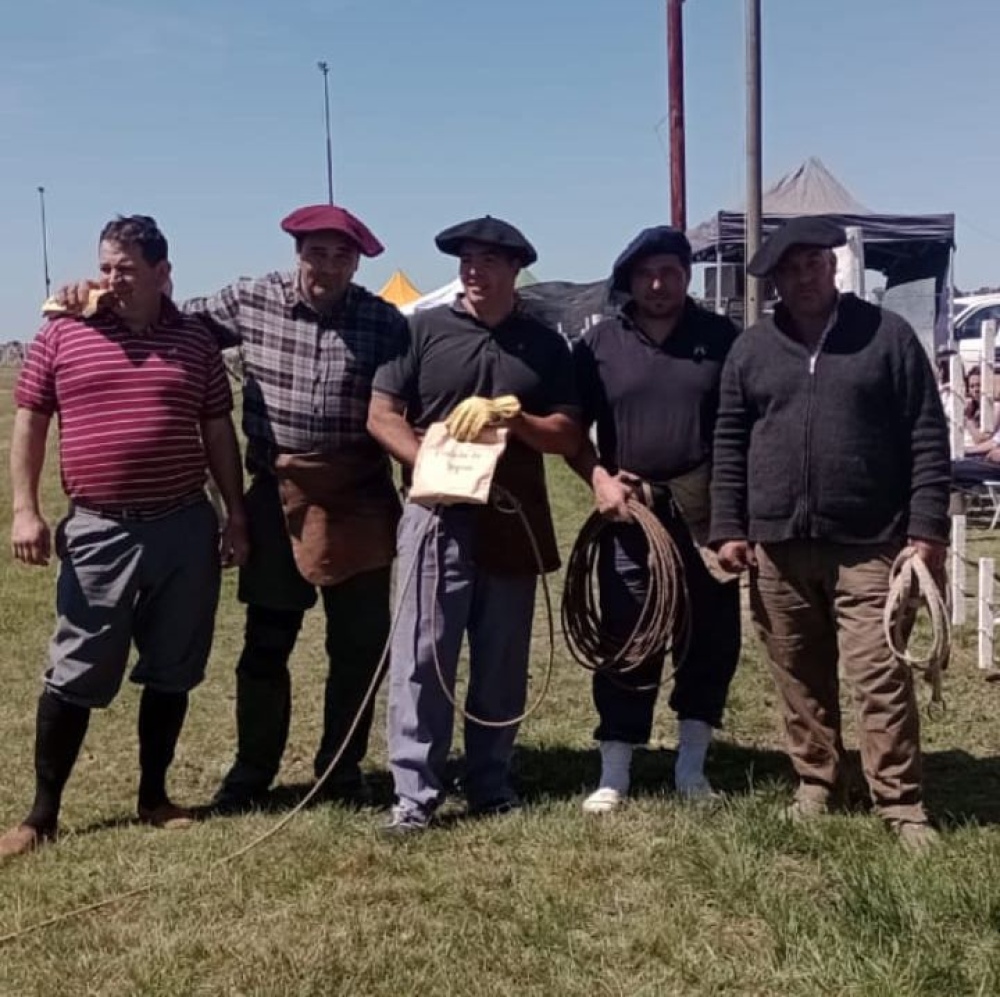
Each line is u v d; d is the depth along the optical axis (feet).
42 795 15.20
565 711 20.59
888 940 11.52
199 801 16.92
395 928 12.33
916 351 13.87
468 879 13.34
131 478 14.62
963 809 15.29
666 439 15.26
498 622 15.30
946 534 13.85
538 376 14.85
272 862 13.89
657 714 19.90
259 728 16.29
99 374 14.57
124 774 18.02
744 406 14.55
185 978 11.46
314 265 15.10
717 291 55.93
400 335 15.23
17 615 30.55
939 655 13.66
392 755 14.93
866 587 13.99
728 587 15.85
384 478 15.96
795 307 14.06
